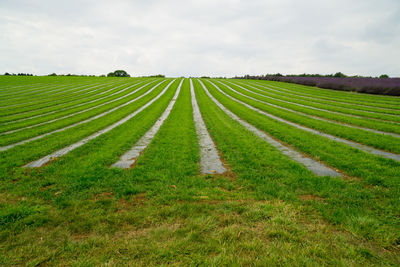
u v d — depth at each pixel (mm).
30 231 3168
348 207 3730
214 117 15852
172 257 2684
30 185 4711
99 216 3520
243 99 29359
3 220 3324
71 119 14930
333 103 24312
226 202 4000
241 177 5246
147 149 7832
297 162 6445
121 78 78250
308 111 18375
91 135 10617
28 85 48062
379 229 3107
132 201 4070
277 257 2656
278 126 12266
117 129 11617
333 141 8695
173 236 3082
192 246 2867
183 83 58000
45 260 2643
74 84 52469
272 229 3184
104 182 4840
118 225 3334
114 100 27969
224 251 2760
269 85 54531
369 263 2568
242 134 10242
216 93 37781
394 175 5059
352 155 6773
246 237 3049
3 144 8703
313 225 3301
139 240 2988
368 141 8703
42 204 3953
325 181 4824
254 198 4172
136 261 2627
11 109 20406
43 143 8594
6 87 42781
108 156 6863
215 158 7008
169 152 7336
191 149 7836
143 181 4949
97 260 2633
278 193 4285
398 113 17000
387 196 4125
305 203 3939
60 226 3297
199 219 3441
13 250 2785
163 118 16234
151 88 45156
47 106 22719
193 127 12508
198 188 4605
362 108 20281
